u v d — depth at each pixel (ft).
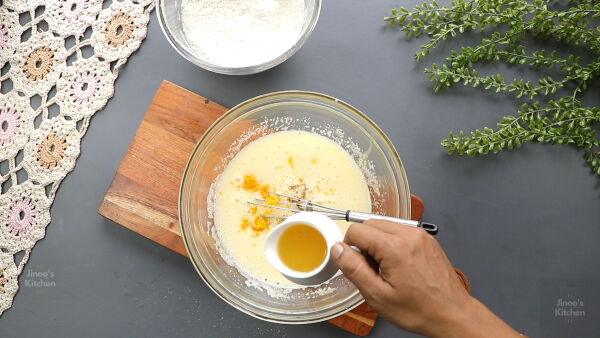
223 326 2.57
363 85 2.60
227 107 2.59
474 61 2.58
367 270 1.94
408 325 1.97
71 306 2.59
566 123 2.52
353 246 2.02
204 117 2.52
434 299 1.93
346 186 2.48
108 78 2.59
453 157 2.57
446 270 1.97
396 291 1.93
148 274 2.59
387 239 1.93
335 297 2.47
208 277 2.45
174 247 2.47
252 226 2.49
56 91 2.60
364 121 2.39
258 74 2.60
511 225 2.56
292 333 2.56
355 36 2.60
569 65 2.52
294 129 2.52
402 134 2.59
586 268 2.53
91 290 2.59
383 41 2.60
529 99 2.58
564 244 2.54
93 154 2.60
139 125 2.60
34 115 2.59
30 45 2.59
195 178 2.47
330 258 2.05
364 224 1.99
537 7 2.44
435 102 2.59
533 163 2.57
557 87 2.57
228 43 2.52
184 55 2.44
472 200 2.56
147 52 2.60
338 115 2.45
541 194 2.56
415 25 2.60
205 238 2.51
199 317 2.58
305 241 2.21
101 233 2.60
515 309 2.53
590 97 2.57
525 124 2.56
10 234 2.58
